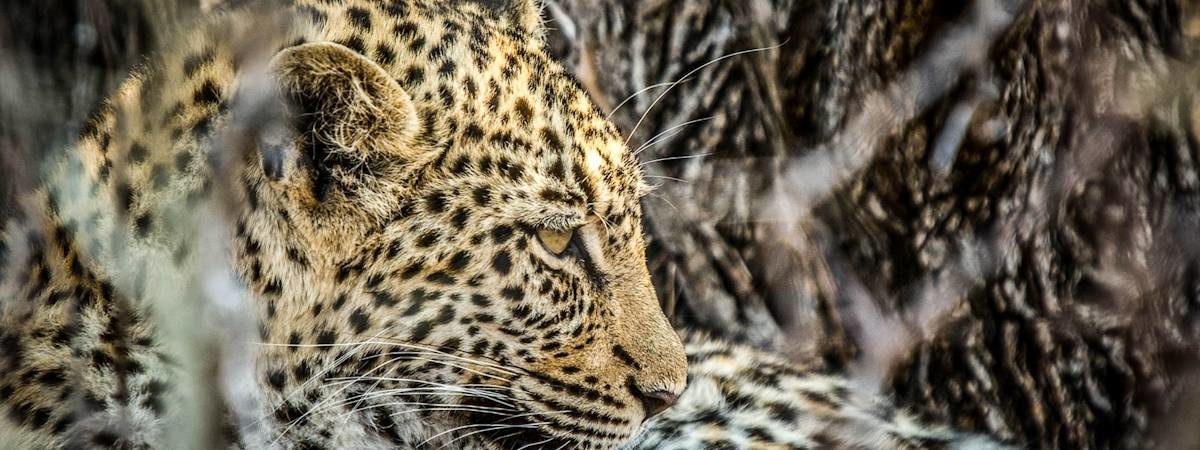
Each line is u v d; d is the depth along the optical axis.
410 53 6.59
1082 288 10.16
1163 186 10.37
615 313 7.27
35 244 6.53
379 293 6.62
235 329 6.51
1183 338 10.14
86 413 6.54
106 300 6.48
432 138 6.48
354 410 6.96
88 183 6.57
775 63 9.85
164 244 6.42
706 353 8.86
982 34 9.59
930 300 9.80
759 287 9.77
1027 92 9.82
